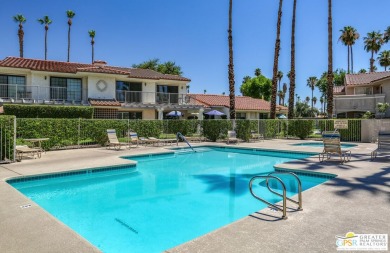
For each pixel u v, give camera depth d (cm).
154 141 1923
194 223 599
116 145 1755
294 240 405
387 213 520
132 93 2923
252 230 442
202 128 2283
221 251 373
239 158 1519
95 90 2647
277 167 1030
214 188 894
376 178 813
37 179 922
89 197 798
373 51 5931
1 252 372
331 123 2277
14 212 532
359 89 3662
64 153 1444
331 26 2566
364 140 2047
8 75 2403
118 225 587
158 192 848
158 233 545
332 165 1041
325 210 537
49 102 2394
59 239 413
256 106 3909
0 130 1123
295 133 2478
